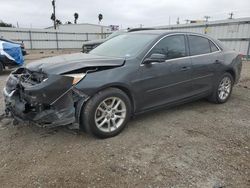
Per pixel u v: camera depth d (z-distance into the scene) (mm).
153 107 4352
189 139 3840
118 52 4391
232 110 5262
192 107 5395
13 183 2762
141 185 2746
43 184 2746
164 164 3146
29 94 3445
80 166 3076
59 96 3385
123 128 3984
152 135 3947
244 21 16969
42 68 3625
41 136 3846
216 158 3307
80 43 36656
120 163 3146
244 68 12047
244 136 3996
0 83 8125
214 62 5230
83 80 3480
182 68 4598
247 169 3070
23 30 32281
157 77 4234
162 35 4492
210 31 19406
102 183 2770
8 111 3984
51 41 34469
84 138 3789
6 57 9984
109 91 3691
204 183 2791
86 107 3535
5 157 3271
